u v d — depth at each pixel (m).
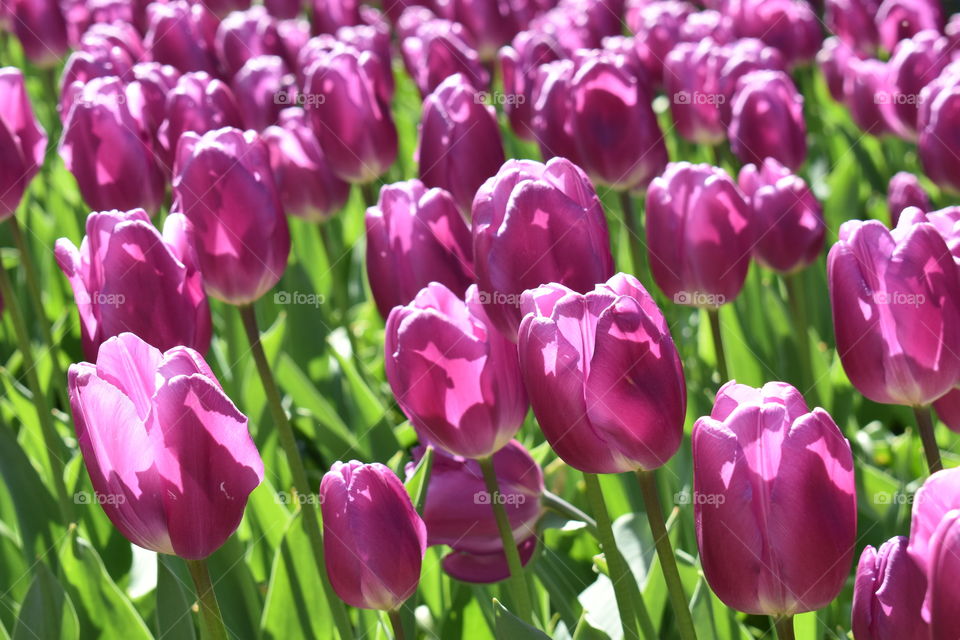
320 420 1.32
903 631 0.94
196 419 0.97
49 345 1.28
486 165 1.24
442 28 1.82
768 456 0.95
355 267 1.74
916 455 1.31
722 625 1.10
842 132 2.02
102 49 1.58
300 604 1.14
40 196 1.96
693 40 1.88
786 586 0.95
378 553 1.01
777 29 2.07
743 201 1.15
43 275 1.67
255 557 1.22
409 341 1.03
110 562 1.22
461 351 1.03
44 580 1.12
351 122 1.34
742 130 1.40
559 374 0.98
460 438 1.05
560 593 1.15
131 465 0.97
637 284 0.99
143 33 2.25
